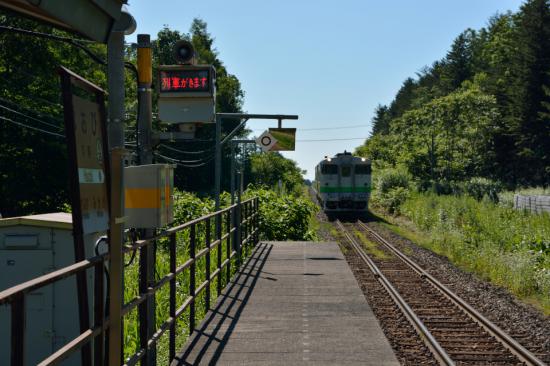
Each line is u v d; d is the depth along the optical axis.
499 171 54.38
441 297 12.14
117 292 4.30
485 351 8.30
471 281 14.80
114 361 4.30
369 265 16.25
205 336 7.68
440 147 51.75
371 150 82.44
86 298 3.85
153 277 6.01
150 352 6.15
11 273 6.12
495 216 26.55
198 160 62.12
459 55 95.50
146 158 6.34
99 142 4.33
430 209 32.44
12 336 2.87
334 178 37.41
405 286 13.48
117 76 5.07
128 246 4.98
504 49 74.19
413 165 53.91
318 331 8.05
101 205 4.32
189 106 7.44
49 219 6.17
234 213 13.88
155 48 66.75
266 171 72.56
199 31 74.00
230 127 70.94
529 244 18.25
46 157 33.31
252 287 11.21
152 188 5.87
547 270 14.70
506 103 58.06
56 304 6.08
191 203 22.83
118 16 3.98
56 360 3.23
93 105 4.20
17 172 32.47
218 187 14.35
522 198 31.27
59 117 33.84
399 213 39.69
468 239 20.97
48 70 33.38
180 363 6.54
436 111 51.62
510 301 12.56
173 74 7.41
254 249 16.89
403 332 9.25
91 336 3.84
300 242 18.92
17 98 32.41
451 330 9.45
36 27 31.91
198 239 18.30
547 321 10.79
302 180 106.50
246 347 7.22
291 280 12.01
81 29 3.54
